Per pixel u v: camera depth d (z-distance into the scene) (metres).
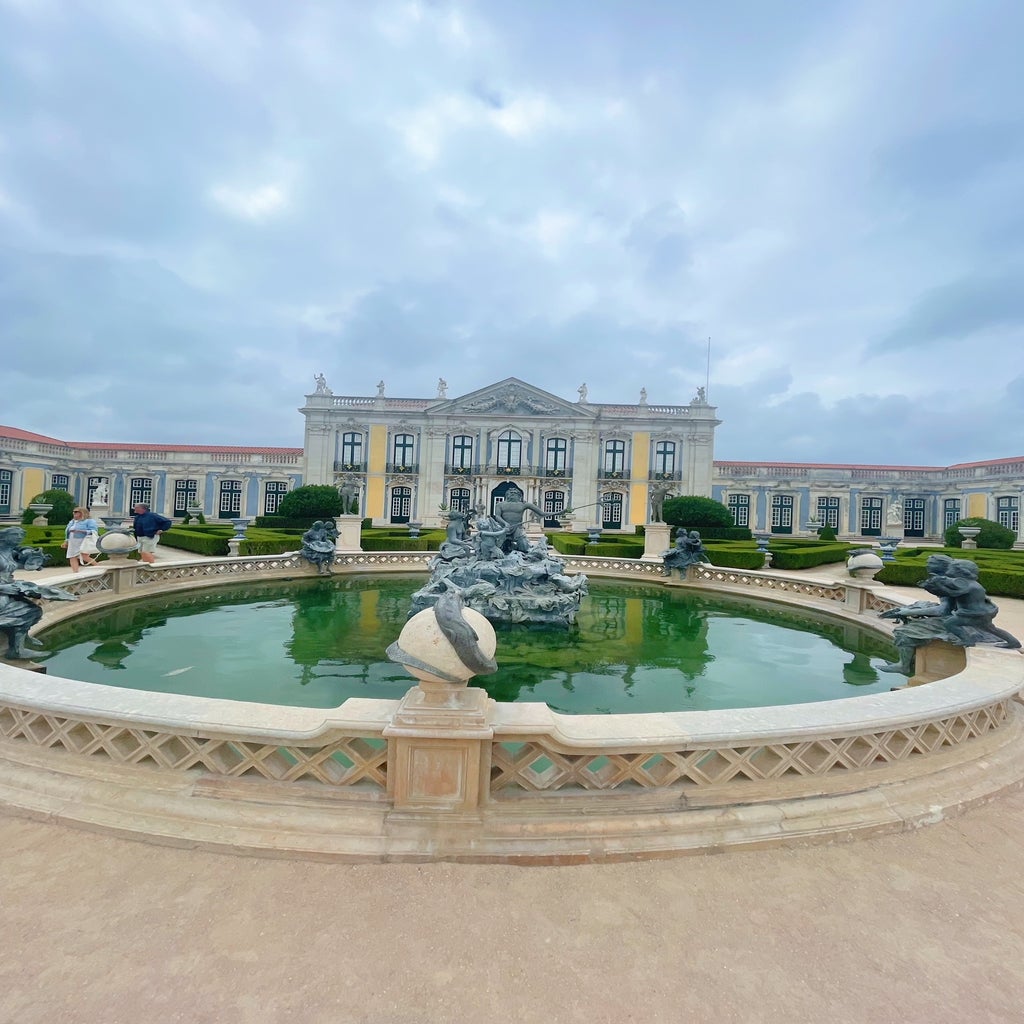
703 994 2.17
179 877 2.71
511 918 2.52
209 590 12.44
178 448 44.34
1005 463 39.16
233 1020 2.02
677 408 42.69
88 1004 2.05
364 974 2.22
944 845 3.11
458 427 41.69
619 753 3.13
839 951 2.39
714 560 18.69
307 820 2.96
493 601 9.66
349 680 6.44
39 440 41.28
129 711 3.24
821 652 8.40
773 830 3.05
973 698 3.86
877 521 45.28
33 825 3.04
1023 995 2.20
